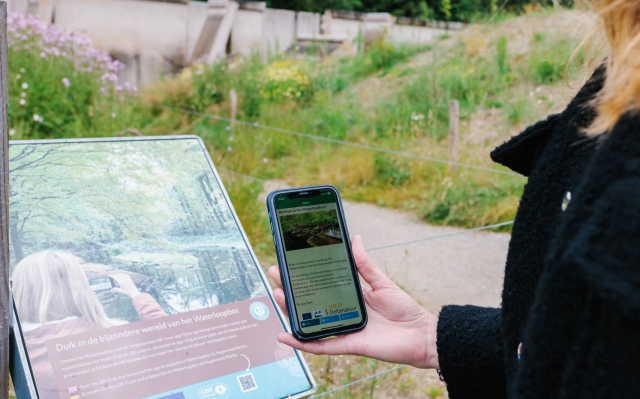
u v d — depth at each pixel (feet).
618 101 2.01
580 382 1.96
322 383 9.48
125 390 3.53
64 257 4.04
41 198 4.34
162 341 3.83
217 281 4.30
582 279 1.94
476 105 26.07
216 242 4.57
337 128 26.40
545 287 2.08
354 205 19.92
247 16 36.73
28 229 4.13
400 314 3.90
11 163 4.49
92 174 4.66
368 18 38.09
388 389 9.57
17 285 3.82
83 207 4.41
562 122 2.62
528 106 25.00
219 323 4.05
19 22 23.11
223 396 3.68
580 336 1.97
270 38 37.83
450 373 3.59
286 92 30.66
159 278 4.17
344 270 3.90
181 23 35.06
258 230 15.05
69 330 3.71
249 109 30.89
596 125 2.18
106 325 3.80
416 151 22.85
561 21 29.73
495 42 30.60
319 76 32.04
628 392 1.84
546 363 2.06
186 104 31.40
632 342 1.84
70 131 21.45
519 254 2.70
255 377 3.84
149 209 4.59
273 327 4.16
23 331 3.64
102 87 24.59
